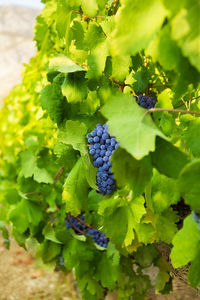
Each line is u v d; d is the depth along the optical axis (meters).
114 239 1.21
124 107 0.98
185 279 1.33
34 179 1.80
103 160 1.15
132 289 1.80
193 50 0.85
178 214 1.33
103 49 1.19
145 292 1.83
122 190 1.17
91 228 1.75
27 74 2.16
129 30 0.89
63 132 1.21
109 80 1.24
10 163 2.62
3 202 2.00
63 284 3.08
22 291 2.98
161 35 0.92
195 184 0.93
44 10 1.67
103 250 1.73
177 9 0.85
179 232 1.04
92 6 1.20
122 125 0.96
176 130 1.20
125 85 1.27
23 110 2.39
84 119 1.30
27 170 1.84
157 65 1.14
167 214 1.28
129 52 0.90
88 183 1.22
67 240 1.73
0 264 3.42
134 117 0.97
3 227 1.85
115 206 1.20
